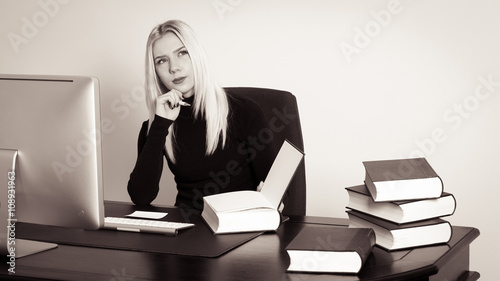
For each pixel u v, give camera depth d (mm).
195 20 3260
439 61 2906
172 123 2350
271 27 3141
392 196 1642
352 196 1805
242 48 3199
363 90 3035
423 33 2916
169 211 2137
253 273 1413
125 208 2205
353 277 1378
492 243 2900
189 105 2381
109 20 3412
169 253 1585
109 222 1888
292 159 1898
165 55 2455
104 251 1622
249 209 1806
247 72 3205
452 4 2861
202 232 1812
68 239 1747
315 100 3115
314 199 3172
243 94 2477
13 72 3635
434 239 1637
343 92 3066
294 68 3127
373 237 1564
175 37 2453
